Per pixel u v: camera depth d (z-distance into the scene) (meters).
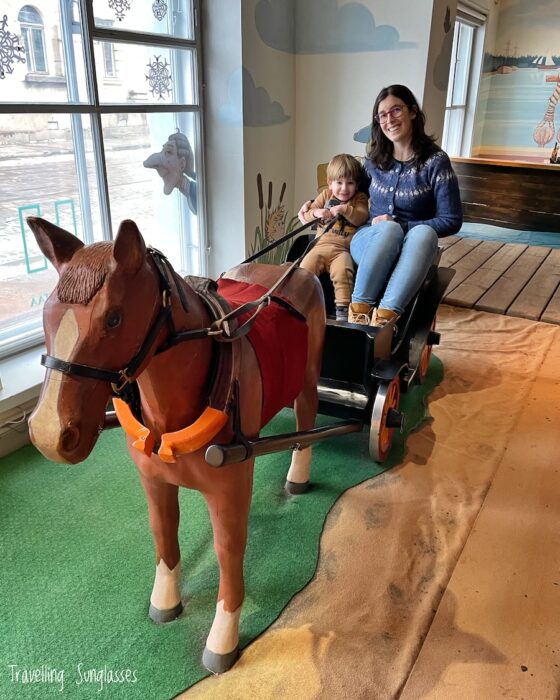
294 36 3.52
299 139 3.75
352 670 1.42
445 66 3.67
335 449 2.34
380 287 2.26
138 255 0.91
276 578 1.69
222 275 1.79
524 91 7.41
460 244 5.55
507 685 1.39
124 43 2.70
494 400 2.76
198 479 1.22
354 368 2.02
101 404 0.94
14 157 2.34
